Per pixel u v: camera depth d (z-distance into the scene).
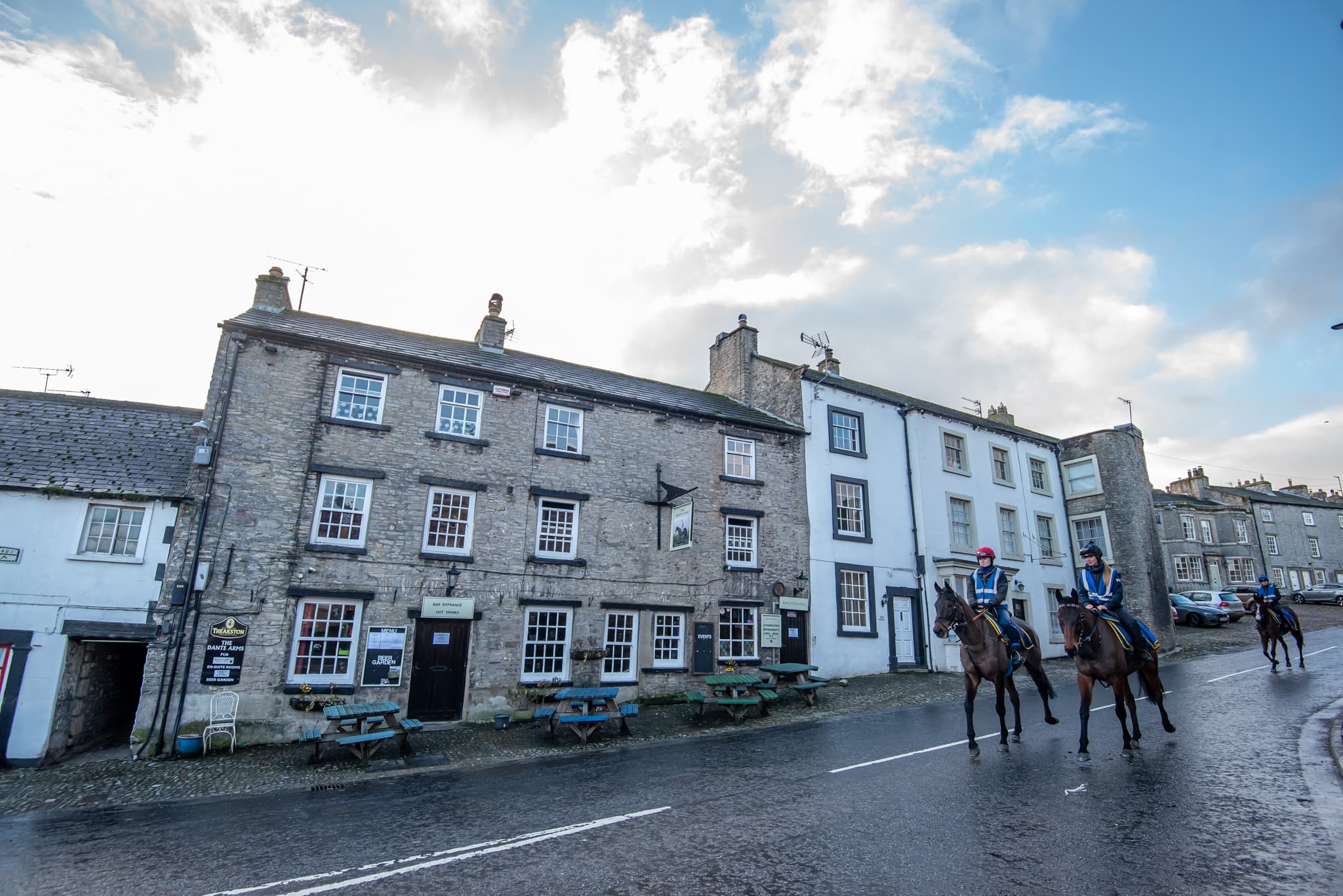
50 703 11.68
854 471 21.84
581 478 16.86
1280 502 48.81
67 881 5.80
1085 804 6.79
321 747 11.88
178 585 12.47
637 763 10.13
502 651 14.82
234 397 13.78
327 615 13.56
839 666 19.56
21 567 12.09
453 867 5.84
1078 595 9.84
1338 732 9.28
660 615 17.03
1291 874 5.07
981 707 13.91
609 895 5.12
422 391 15.56
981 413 30.14
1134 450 27.34
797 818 6.82
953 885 5.05
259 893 5.43
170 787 9.65
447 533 15.06
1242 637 25.97
